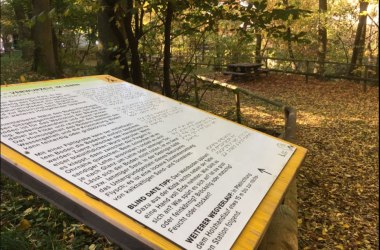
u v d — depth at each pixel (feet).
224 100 33.04
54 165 3.93
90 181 3.85
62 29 39.86
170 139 5.46
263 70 50.11
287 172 5.56
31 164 3.87
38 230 9.77
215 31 14.16
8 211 10.70
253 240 3.77
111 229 3.49
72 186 3.71
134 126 5.53
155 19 15.33
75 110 5.45
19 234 8.88
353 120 28.73
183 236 3.49
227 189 4.50
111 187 3.86
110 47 13.91
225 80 46.91
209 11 12.75
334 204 15.12
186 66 16.46
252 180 4.95
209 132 6.18
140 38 15.43
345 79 47.01
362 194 16.21
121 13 12.68
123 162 4.40
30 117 4.82
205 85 17.90
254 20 11.79
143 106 6.53
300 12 11.50
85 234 9.88
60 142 4.42
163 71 15.98
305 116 29.89
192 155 5.11
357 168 19.12
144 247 3.38
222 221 3.87
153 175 4.32
